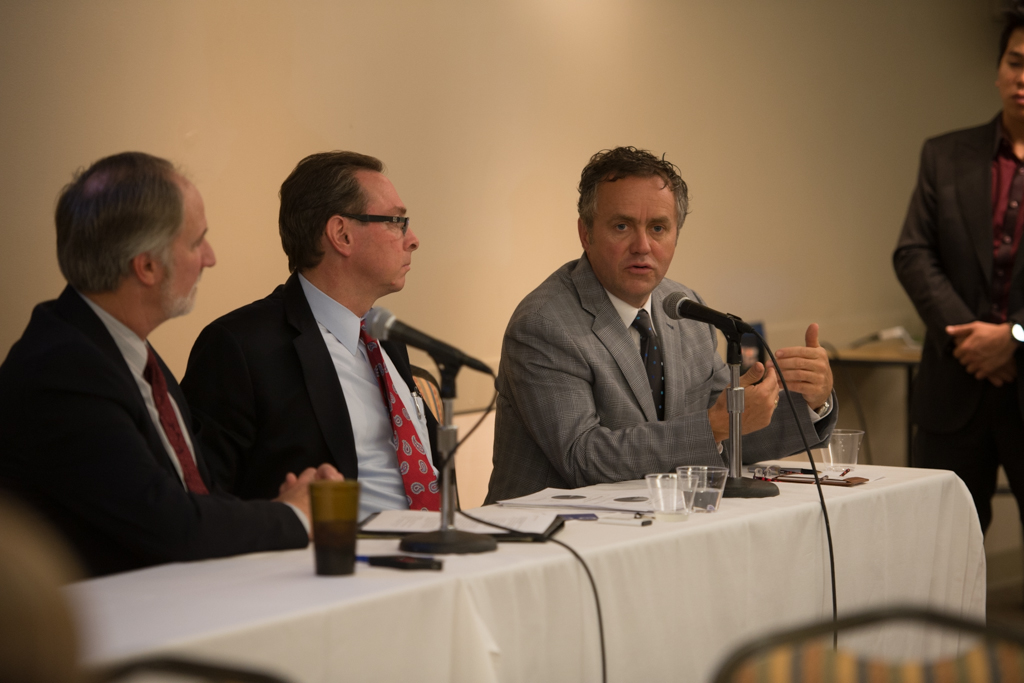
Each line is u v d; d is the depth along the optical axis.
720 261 7.48
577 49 6.57
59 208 2.61
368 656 1.89
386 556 2.18
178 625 1.71
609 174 3.89
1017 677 1.69
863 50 8.54
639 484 3.41
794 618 2.88
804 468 3.70
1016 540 8.11
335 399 3.30
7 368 2.48
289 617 1.77
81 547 2.45
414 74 5.71
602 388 3.78
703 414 3.48
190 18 4.74
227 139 4.91
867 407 8.32
